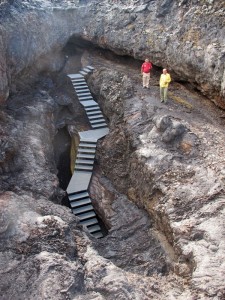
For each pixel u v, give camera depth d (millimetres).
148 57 16203
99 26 18797
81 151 14883
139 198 11570
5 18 14094
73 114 17688
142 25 16625
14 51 13922
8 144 10992
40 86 17266
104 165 14172
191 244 8297
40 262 7184
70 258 7695
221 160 10375
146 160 11062
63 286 6699
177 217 9219
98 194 13281
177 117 12734
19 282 6875
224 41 12516
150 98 14344
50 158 13438
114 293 6766
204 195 9398
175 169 10469
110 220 11836
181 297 7023
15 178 10664
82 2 20750
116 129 14414
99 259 7840
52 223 8297
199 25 13656
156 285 7699
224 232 8305
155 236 10172
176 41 14422
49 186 10844
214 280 7121
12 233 7906
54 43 18391
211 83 12844
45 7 18922
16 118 13430
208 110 13336
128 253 10062
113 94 15766
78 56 20938
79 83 18172
